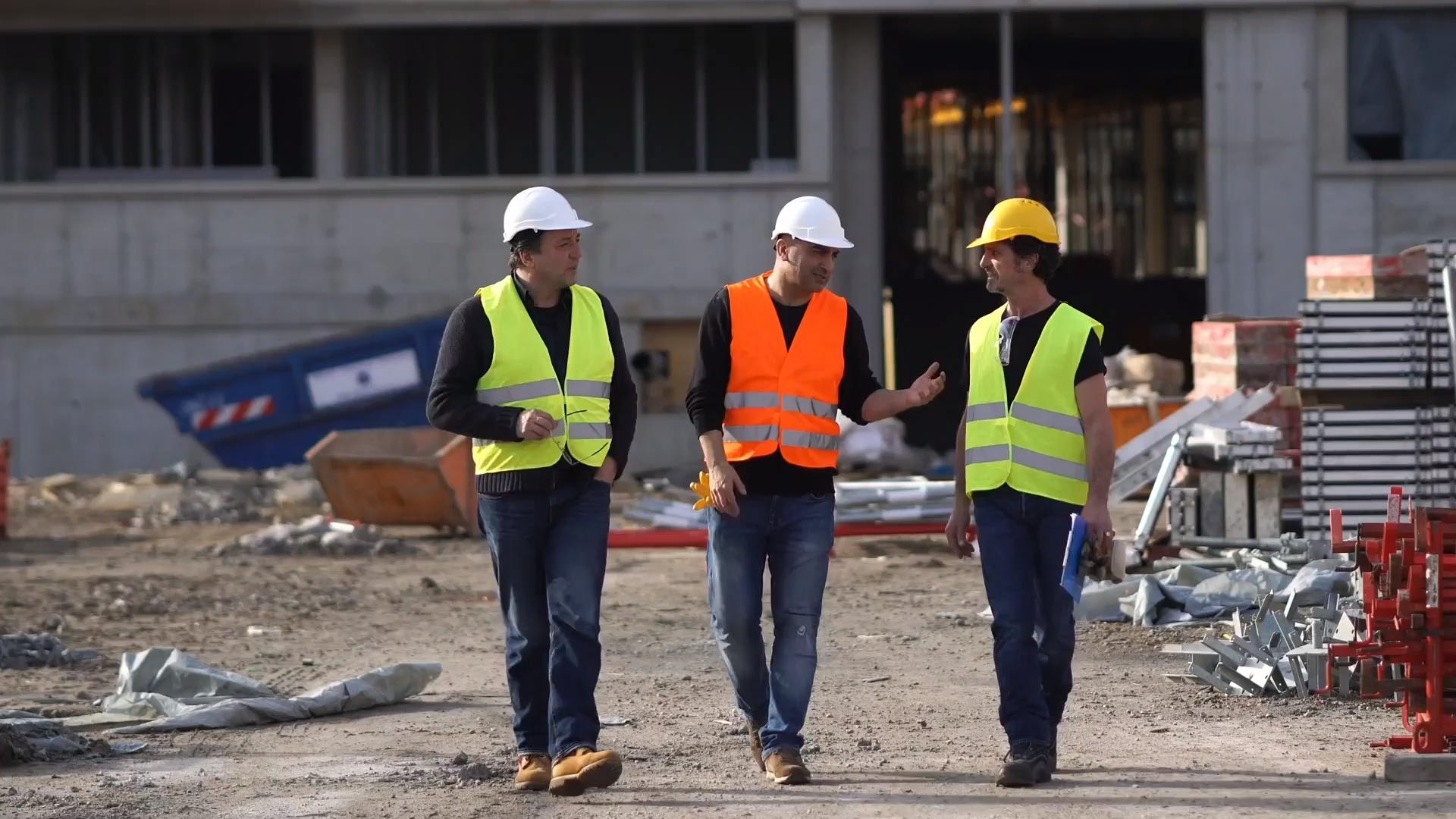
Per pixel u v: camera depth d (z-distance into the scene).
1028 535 12.15
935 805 11.44
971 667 18.31
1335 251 51.19
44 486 47.78
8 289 52.12
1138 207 71.56
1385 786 11.79
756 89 53.81
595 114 54.09
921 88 69.62
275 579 28.83
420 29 53.72
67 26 52.22
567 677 12.09
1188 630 19.64
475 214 51.91
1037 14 52.53
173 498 44.59
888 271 65.06
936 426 64.69
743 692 12.76
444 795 12.32
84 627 22.98
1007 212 12.15
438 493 35.94
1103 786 11.93
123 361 52.25
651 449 51.91
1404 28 51.28
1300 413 30.11
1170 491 24.73
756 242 51.91
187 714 15.49
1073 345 11.98
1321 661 15.71
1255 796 11.50
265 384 48.88
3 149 54.00
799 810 11.40
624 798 12.01
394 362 48.81
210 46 54.19
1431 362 26.33
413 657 20.09
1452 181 50.75
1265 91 51.34
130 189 51.94
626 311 52.03
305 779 13.05
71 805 12.16
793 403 12.29
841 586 25.95
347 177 52.62
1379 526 12.77
